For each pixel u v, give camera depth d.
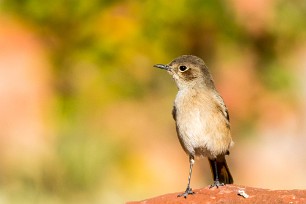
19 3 17.19
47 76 16.66
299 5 18.30
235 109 18.19
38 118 16.39
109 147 16.94
